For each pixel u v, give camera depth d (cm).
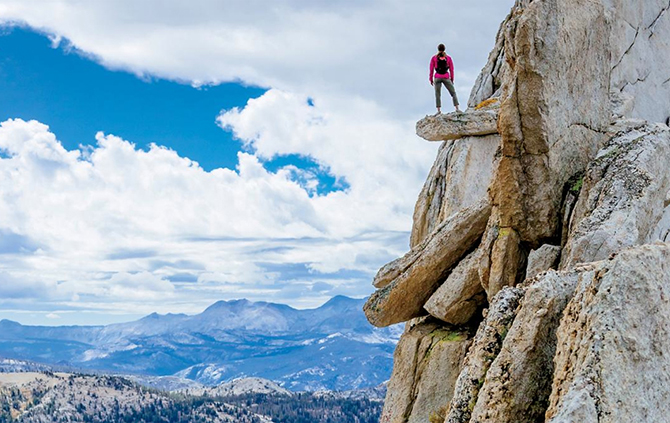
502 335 1347
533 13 1844
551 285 1274
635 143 1914
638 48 2461
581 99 1956
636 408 998
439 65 3050
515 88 1884
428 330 2283
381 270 2352
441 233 2248
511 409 1232
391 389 2248
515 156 1920
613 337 1024
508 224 1967
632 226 1716
